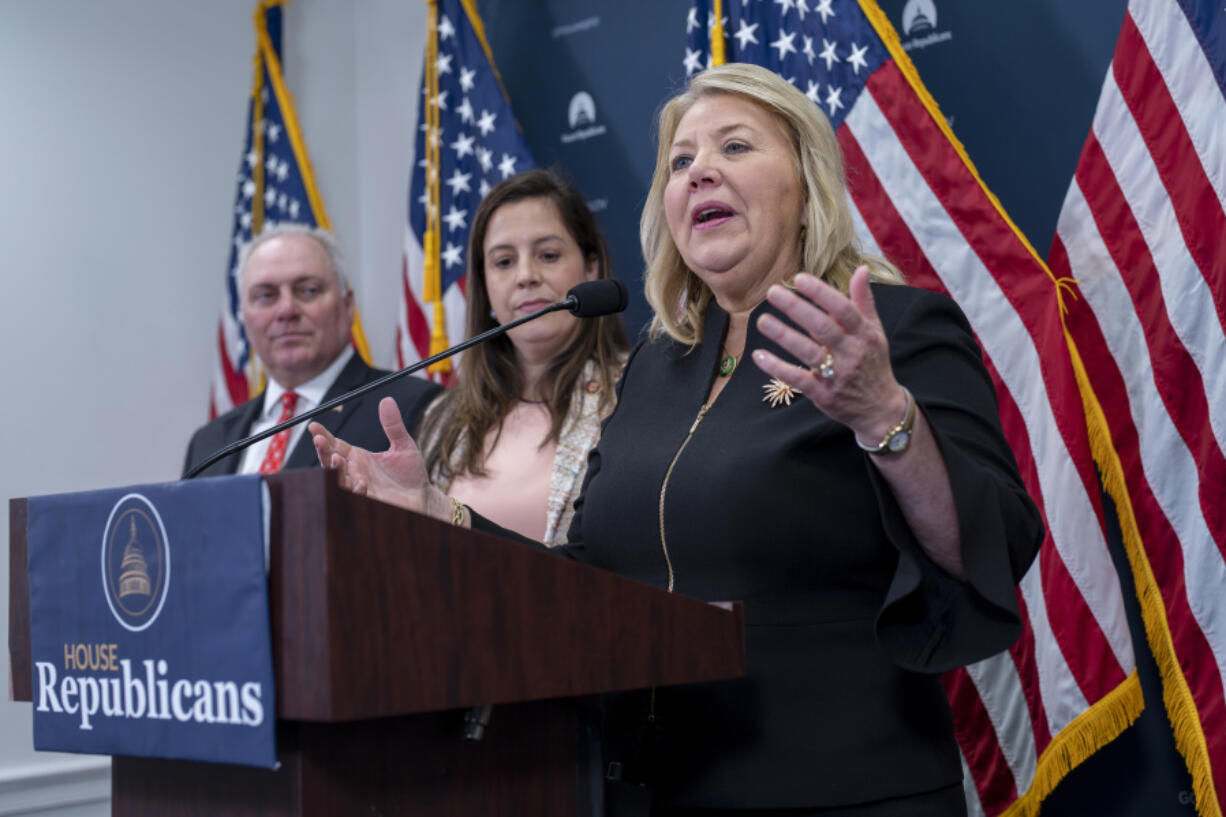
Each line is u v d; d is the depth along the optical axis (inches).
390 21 182.1
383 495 58.8
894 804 53.6
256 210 169.9
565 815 48.7
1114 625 98.8
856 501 56.8
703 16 128.6
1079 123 112.3
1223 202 96.0
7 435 150.6
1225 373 94.7
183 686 40.3
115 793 48.3
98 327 160.1
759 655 56.0
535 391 105.9
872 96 114.2
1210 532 94.0
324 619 36.0
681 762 56.6
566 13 159.8
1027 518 53.4
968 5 120.6
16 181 154.9
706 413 62.8
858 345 44.9
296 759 39.5
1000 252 106.7
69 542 45.8
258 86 173.5
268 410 132.9
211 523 39.6
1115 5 110.7
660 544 60.1
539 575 42.8
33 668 47.1
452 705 39.1
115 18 166.1
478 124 151.9
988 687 105.0
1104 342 103.3
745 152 65.7
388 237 180.5
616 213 151.7
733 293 66.3
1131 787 103.5
